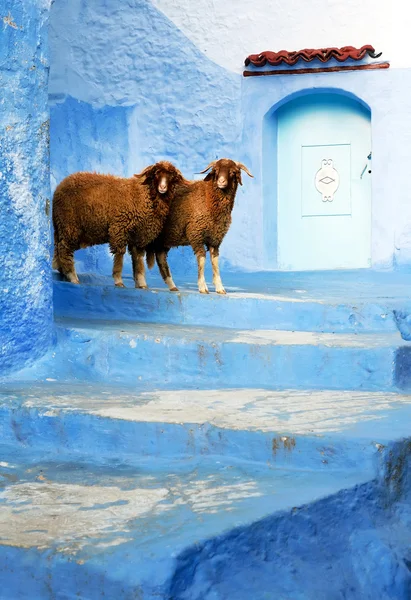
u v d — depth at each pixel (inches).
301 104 491.5
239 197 479.5
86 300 309.6
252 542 153.3
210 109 482.9
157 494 172.1
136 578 135.7
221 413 211.8
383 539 173.5
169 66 486.0
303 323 294.2
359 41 468.8
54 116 461.4
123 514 159.9
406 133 462.3
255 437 193.8
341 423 201.9
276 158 495.8
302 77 472.7
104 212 316.5
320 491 172.1
